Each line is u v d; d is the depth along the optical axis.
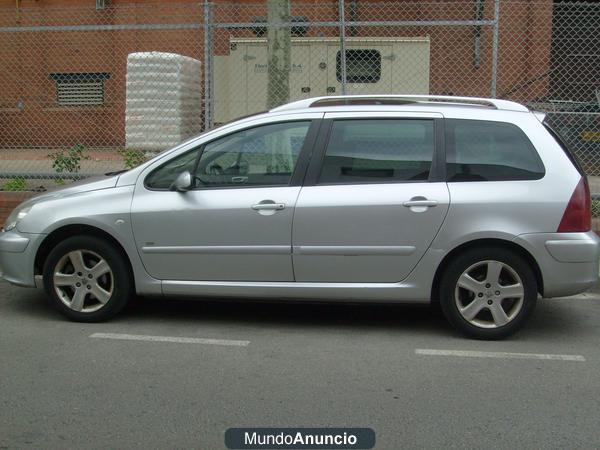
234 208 5.48
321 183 5.47
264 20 12.37
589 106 11.67
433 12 14.27
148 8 15.22
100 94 15.71
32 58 15.78
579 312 6.41
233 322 5.98
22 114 15.79
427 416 4.12
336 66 12.35
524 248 5.27
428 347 5.36
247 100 12.22
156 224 5.58
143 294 5.71
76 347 5.29
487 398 4.39
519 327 5.41
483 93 14.15
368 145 5.50
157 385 4.56
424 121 5.50
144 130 10.82
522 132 5.40
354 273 5.43
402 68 12.36
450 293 5.41
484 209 5.26
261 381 4.64
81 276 5.80
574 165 5.36
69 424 3.99
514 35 14.10
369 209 5.34
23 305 6.43
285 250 5.44
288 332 5.72
